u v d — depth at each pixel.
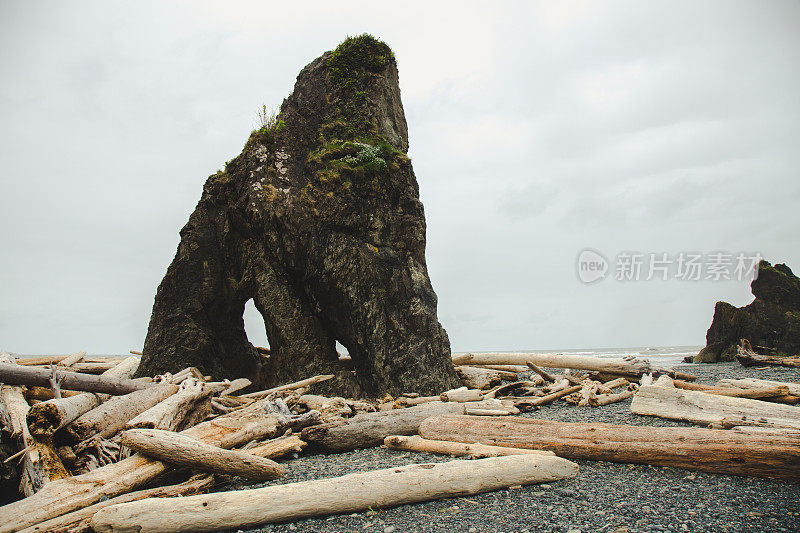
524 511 5.77
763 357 23.81
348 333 15.38
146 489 6.71
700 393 10.53
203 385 11.28
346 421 9.50
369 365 14.97
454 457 7.99
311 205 15.76
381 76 18.64
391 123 18.77
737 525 5.12
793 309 32.16
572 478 6.89
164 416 8.72
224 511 5.53
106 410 8.60
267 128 17.45
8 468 7.64
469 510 5.92
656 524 5.21
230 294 17.00
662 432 7.44
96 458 7.82
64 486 6.12
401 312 15.15
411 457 8.22
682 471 6.98
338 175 16.02
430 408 10.28
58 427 7.86
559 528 5.25
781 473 6.39
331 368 15.63
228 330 17.38
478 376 16.52
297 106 18.58
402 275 15.58
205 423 8.46
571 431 7.92
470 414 10.34
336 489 5.99
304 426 9.52
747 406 9.78
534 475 6.69
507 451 7.62
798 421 8.50
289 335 15.75
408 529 5.45
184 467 7.02
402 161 17.05
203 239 17.03
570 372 18.28
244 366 17.55
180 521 5.32
